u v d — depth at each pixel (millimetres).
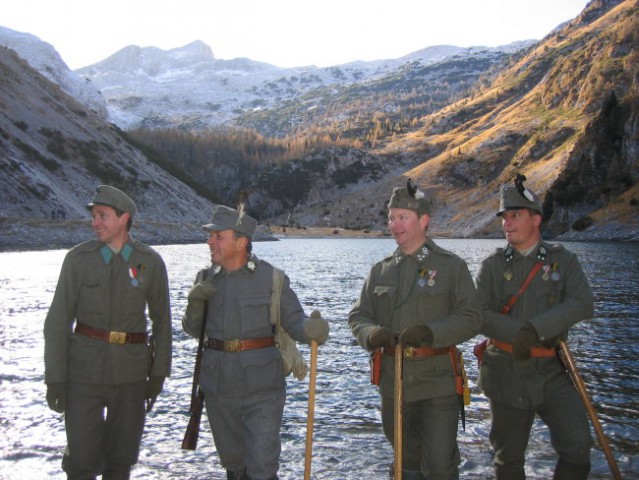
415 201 4621
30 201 83375
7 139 97125
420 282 4555
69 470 4613
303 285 27031
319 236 191000
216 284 4785
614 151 123000
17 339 12312
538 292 4844
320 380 9359
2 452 6020
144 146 151750
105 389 4660
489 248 84562
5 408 7508
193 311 4758
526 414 4793
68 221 74500
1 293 21734
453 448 4441
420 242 4691
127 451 4848
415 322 4539
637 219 102562
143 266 4805
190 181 149125
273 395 4586
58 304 4590
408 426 4691
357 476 5613
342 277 32094
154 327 4992
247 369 4516
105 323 4680
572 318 4570
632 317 15797
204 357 4711
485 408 7746
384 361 4703
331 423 7223
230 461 4668
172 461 5957
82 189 101000
